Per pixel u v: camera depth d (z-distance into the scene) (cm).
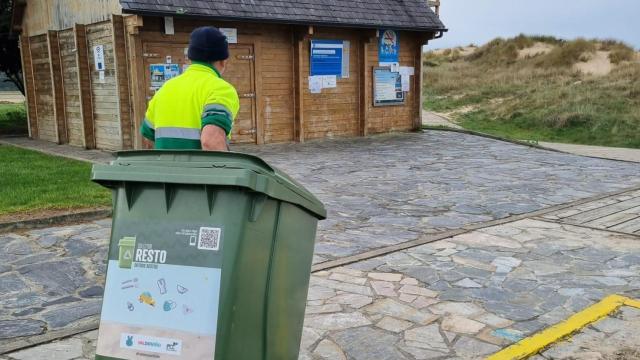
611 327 446
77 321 460
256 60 1459
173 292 267
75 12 1399
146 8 1206
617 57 3325
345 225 745
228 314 260
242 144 1478
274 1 1443
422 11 1764
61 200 815
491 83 3089
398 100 1767
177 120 359
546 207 849
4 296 511
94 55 1356
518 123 2223
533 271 573
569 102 2303
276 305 293
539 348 409
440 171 1148
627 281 546
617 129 1955
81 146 1458
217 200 268
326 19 1502
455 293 514
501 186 1005
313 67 1560
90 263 596
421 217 788
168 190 273
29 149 1420
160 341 267
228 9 1343
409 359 396
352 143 1556
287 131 1556
